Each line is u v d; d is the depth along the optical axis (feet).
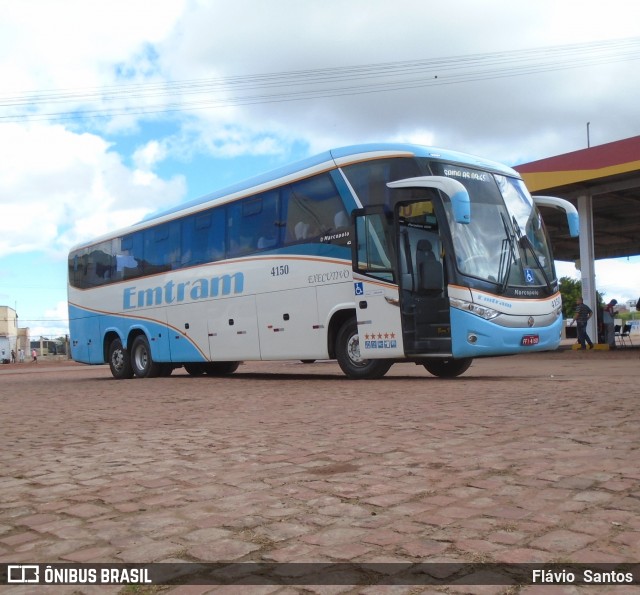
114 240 65.46
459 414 26.13
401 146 41.45
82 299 69.41
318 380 47.85
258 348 49.11
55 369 138.41
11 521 14.15
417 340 39.81
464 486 15.34
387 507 13.96
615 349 83.41
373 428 23.76
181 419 28.91
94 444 23.16
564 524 12.44
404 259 40.37
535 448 19.03
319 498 14.83
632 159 68.08
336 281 43.73
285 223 47.60
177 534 12.76
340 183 43.86
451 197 37.27
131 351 63.10
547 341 41.91
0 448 23.26
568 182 73.31
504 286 40.19
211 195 54.80
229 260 51.90
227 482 16.66
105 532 13.08
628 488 14.64
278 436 23.07
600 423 22.67
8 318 288.30
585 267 78.48
